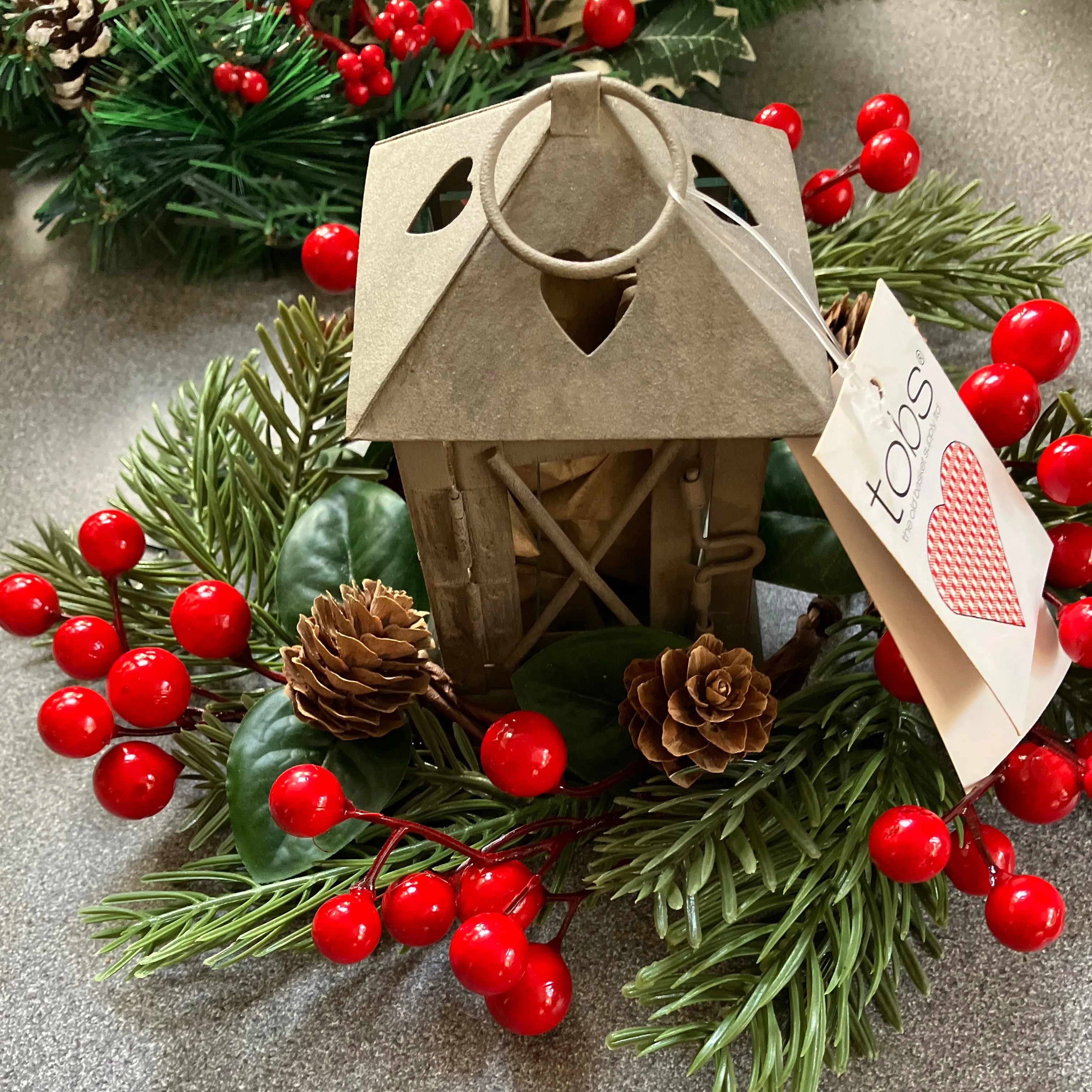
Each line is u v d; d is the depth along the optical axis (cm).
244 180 44
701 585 31
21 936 32
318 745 31
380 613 29
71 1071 30
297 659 29
